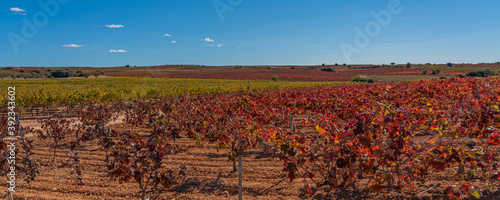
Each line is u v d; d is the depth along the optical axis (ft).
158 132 13.79
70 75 282.97
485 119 17.39
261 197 16.29
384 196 13.50
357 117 11.87
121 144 14.23
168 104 38.40
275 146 13.89
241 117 39.37
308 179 18.29
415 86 47.98
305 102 31.68
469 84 41.63
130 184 18.38
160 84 154.61
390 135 11.59
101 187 17.95
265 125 27.71
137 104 38.32
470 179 16.87
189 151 25.70
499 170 17.24
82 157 23.93
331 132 13.29
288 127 33.22
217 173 20.13
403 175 13.57
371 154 12.06
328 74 290.97
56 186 18.03
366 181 17.42
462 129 17.99
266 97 40.40
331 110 29.58
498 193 15.03
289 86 124.06
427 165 12.75
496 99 24.77
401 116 11.79
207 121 23.73
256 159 23.04
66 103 55.06
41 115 49.49
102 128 16.74
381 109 13.14
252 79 235.81
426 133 27.61
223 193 16.90
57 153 25.14
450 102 32.19
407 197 15.25
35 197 16.34
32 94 50.21
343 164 12.12
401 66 394.11
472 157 12.89
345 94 39.63
